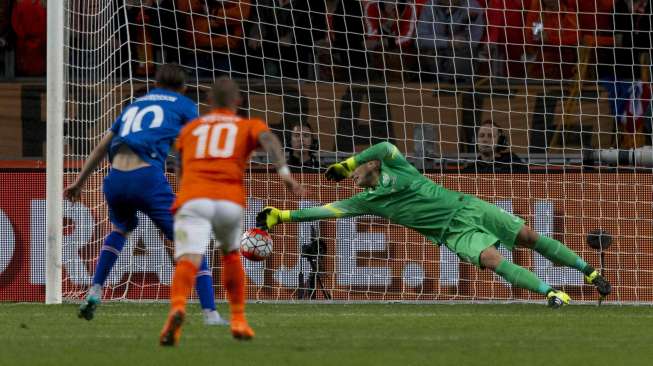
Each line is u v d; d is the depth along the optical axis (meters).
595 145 52.47
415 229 41.19
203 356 23.38
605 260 46.31
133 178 31.92
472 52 54.25
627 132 52.94
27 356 23.59
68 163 44.75
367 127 51.19
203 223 24.61
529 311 39.56
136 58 53.50
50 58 41.25
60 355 23.75
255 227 44.22
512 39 55.25
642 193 46.53
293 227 45.81
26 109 51.47
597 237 45.53
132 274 45.16
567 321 34.84
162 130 32.12
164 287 45.22
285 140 50.81
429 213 40.66
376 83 53.62
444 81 54.56
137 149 31.89
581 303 45.03
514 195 46.56
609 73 55.31
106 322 33.38
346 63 54.91
